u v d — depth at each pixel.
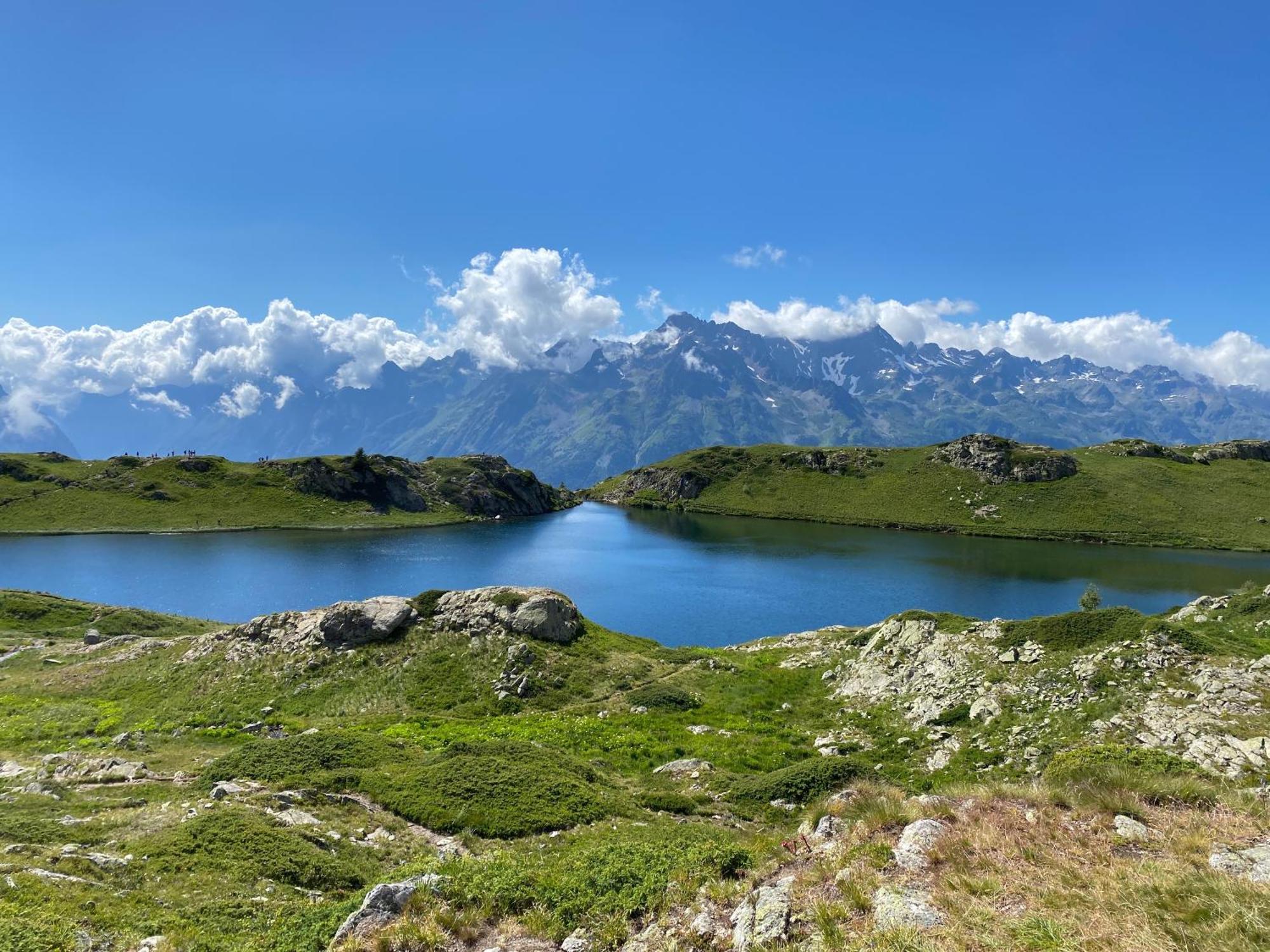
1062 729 32.25
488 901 13.73
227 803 24.34
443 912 13.43
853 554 177.50
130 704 47.28
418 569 153.38
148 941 14.32
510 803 25.25
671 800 27.64
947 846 12.35
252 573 145.00
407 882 14.55
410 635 54.09
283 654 52.34
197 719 43.62
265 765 30.17
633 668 53.28
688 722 42.44
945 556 173.75
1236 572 150.25
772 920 11.16
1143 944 9.06
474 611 55.94
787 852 14.48
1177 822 12.98
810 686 49.44
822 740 37.97
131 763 32.94
